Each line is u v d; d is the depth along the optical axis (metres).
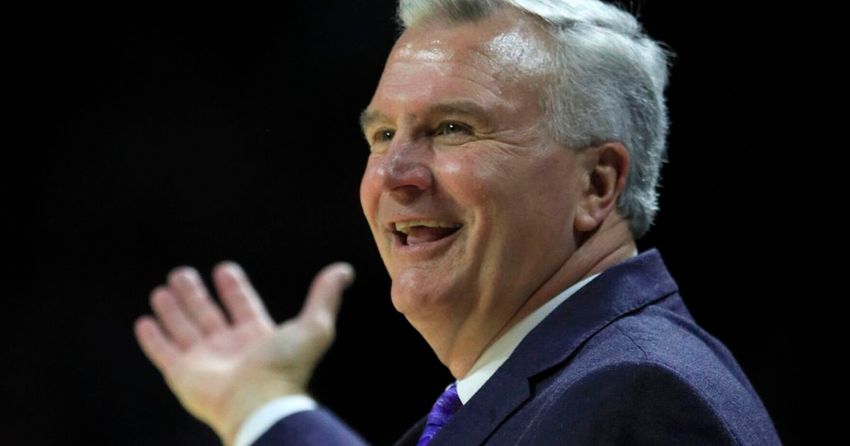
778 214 17.03
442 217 7.59
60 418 20.55
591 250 7.82
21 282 20.94
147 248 20.72
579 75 7.79
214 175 20.38
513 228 7.53
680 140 17.25
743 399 6.83
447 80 7.64
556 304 7.69
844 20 16.50
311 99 19.94
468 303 7.66
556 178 7.66
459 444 7.25
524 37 7.77
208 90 20.53
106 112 20.97
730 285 17.38
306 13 19.95
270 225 20.00
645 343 6.88
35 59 21.36
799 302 17.12
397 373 19.38
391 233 7.89
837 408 17.03
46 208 21.06
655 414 6.36
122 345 20.72
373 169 7.98
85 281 20.86
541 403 6.98
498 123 7.58
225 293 8.06
